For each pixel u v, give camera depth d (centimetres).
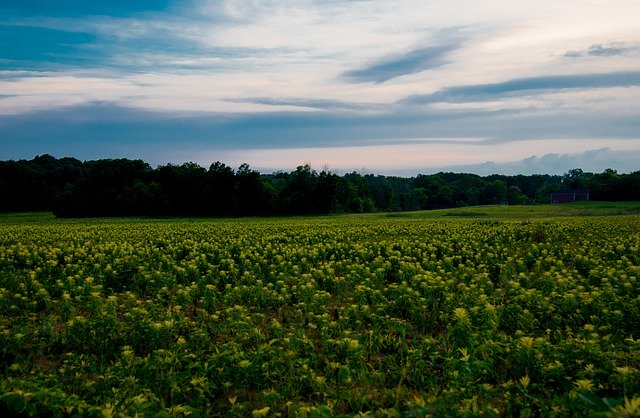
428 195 16625
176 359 817
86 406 606
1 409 579
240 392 813
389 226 4406
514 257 2138
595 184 13075
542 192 16675
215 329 1127
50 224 5803
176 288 1628
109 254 2380
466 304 1231
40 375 799
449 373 762
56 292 1588
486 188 17112
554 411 605
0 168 10606
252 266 2005
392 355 940
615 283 1463
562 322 1153
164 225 5044
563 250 2380
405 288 1341
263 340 994
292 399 781
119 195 8888
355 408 728
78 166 13662
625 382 666
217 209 9012
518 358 806
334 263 2033
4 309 1372
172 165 9725
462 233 3459
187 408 596
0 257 2239
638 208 7931
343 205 10456
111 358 998
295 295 1484
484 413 586
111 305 1202
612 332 1016
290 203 9406
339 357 927
